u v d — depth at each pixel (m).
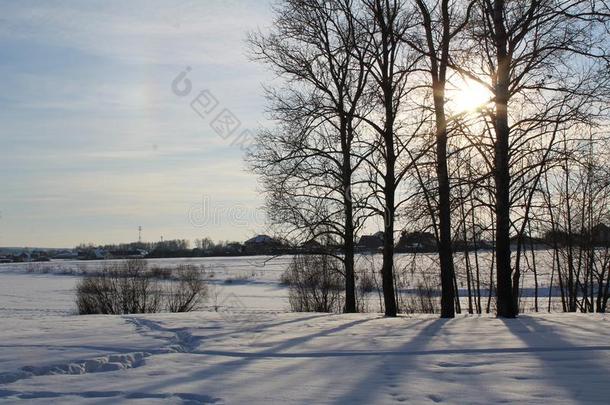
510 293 17.19
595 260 31.91
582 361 8.93
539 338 11.30
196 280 39.06
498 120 17.31
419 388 7.50
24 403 7.14
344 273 27.27
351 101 23.02
